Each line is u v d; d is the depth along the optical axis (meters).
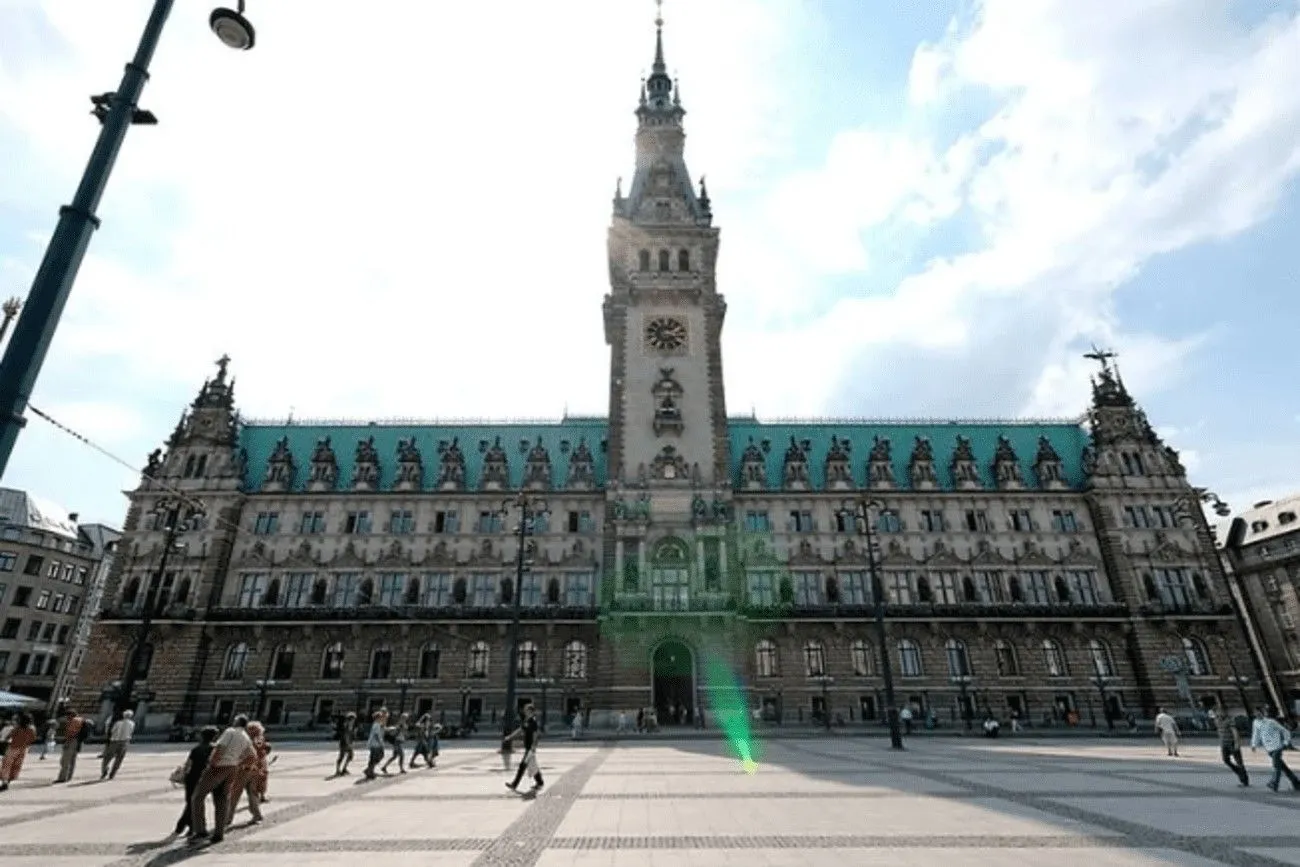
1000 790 20.98
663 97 99.81
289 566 69.31
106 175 9.02
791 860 12.39
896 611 66.75
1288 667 81.56
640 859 12.60
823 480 77.00
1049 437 82.31
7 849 13.84
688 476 71.25
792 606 66.56
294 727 61.31
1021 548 72.31
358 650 65.56
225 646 65.50
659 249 83.50
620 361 76.69
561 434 81.81
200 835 14.30
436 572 69.69
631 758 34.19
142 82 9.55
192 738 52.25
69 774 26.00
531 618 65.50
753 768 28.42
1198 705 64.56
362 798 20.78
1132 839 13.88
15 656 91.94
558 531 71.69
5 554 93.00
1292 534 82.12
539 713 63.12
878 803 18.69
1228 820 15.88
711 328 78.19
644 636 62.78
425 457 78.62
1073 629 67.69
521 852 13.24
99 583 104.56
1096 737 49.22
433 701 63.91
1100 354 82.44
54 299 8.29
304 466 77.12
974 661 66.38
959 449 77.81
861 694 64.69
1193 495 72.38
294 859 12.85
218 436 74.12
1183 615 67.31
